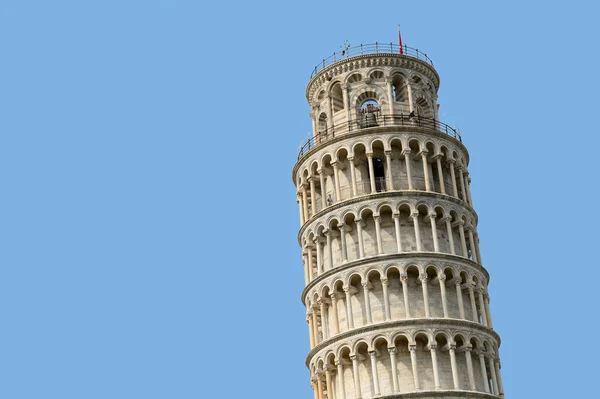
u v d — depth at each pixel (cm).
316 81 14838
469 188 14112
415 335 12394
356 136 13638
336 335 12725
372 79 14350
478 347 12675
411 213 13100
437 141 13750
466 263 13100
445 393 12056
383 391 12319
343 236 13238
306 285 13612
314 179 14000
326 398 13025
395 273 12912
